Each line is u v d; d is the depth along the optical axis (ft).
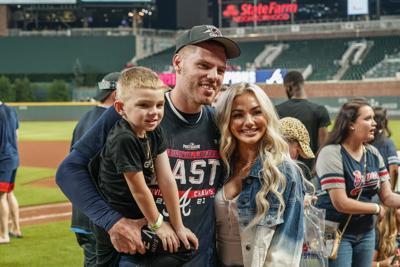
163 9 193.06
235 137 10.58
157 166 9.78
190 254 10.02
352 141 14.30
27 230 28.48
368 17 161.79
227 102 10.50
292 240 10.11
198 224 10.50
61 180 9.93
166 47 165.27
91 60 155.63
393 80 117.29
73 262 22.77
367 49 143.95
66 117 120.88
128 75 9.25
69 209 34.24
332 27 149.07
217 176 10.77
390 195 14.98
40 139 84.02
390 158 18.43
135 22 167.22
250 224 10.14
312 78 138.31
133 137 9.18
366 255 14.67
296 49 149.79
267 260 10.02
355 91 119.14
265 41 154.40
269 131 10.34
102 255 10.24
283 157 10.27
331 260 14.29
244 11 159.02
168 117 10.46
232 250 10.69
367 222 14.55
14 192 40.04
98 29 162.09
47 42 155.33
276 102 114.11
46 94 146.51
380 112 18.45
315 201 13.21
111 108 9.93
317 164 14.49
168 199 9.78
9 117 24.72
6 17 164.45
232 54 10.59
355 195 14.37
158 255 9.72
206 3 193.77
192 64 10.27
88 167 9.86
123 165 9.11
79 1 165.07
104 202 9.70
